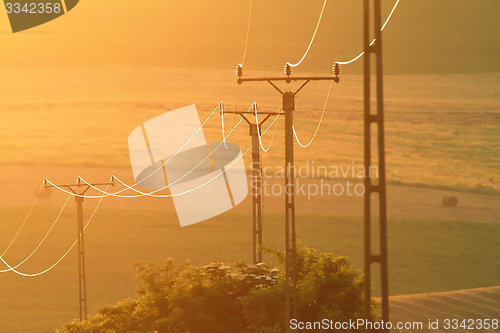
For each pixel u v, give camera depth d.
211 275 59.72
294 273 45.94
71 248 152.00
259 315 52.56
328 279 53.47
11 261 143.50
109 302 116.81
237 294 57.94
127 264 140.00
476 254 156.50
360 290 54.44
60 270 136.25
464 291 99.75
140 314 56.97
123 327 58.66
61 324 103.44
